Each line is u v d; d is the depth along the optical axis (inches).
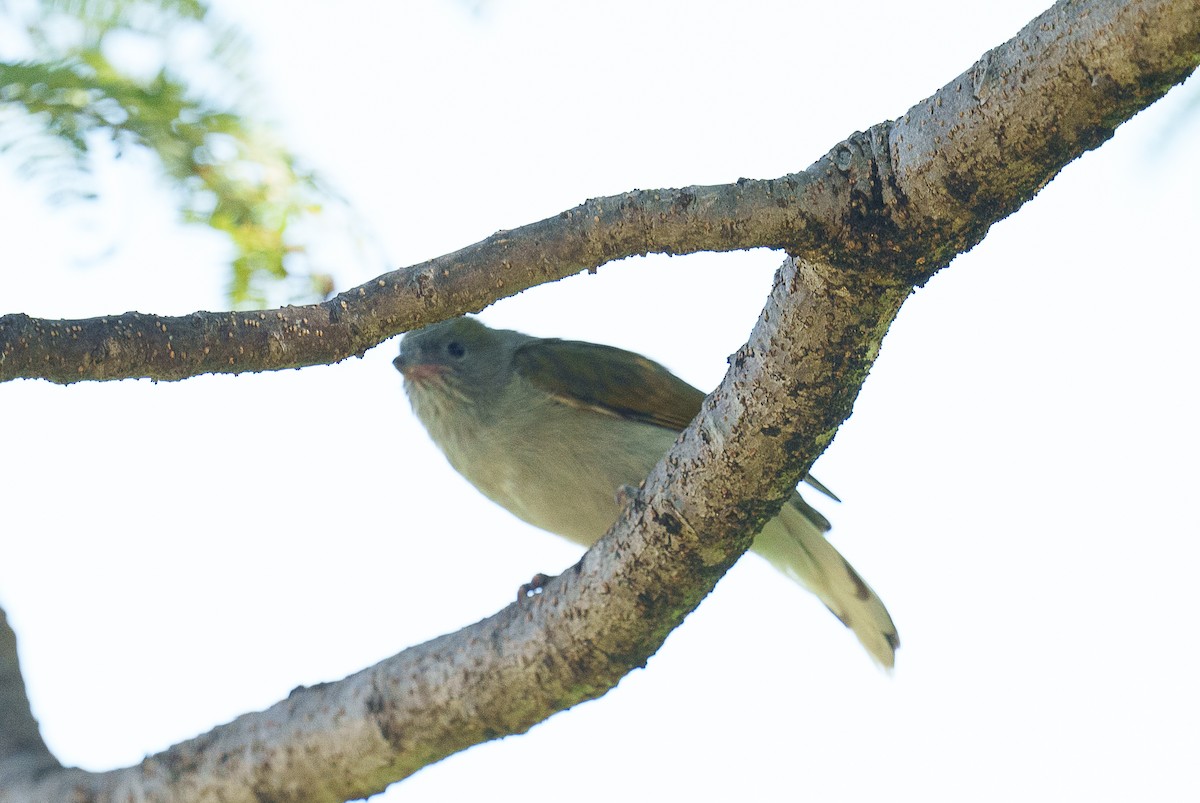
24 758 347.6
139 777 329.4
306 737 322.0
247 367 250.5
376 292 255.8
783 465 286.5
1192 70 217.6
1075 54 220.8
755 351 277.6
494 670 315.3
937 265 257.1
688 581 305.3
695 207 253.8
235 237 314.7
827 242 253.9
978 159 237.8
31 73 279.4
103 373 239.8
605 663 313.9
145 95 290.8
